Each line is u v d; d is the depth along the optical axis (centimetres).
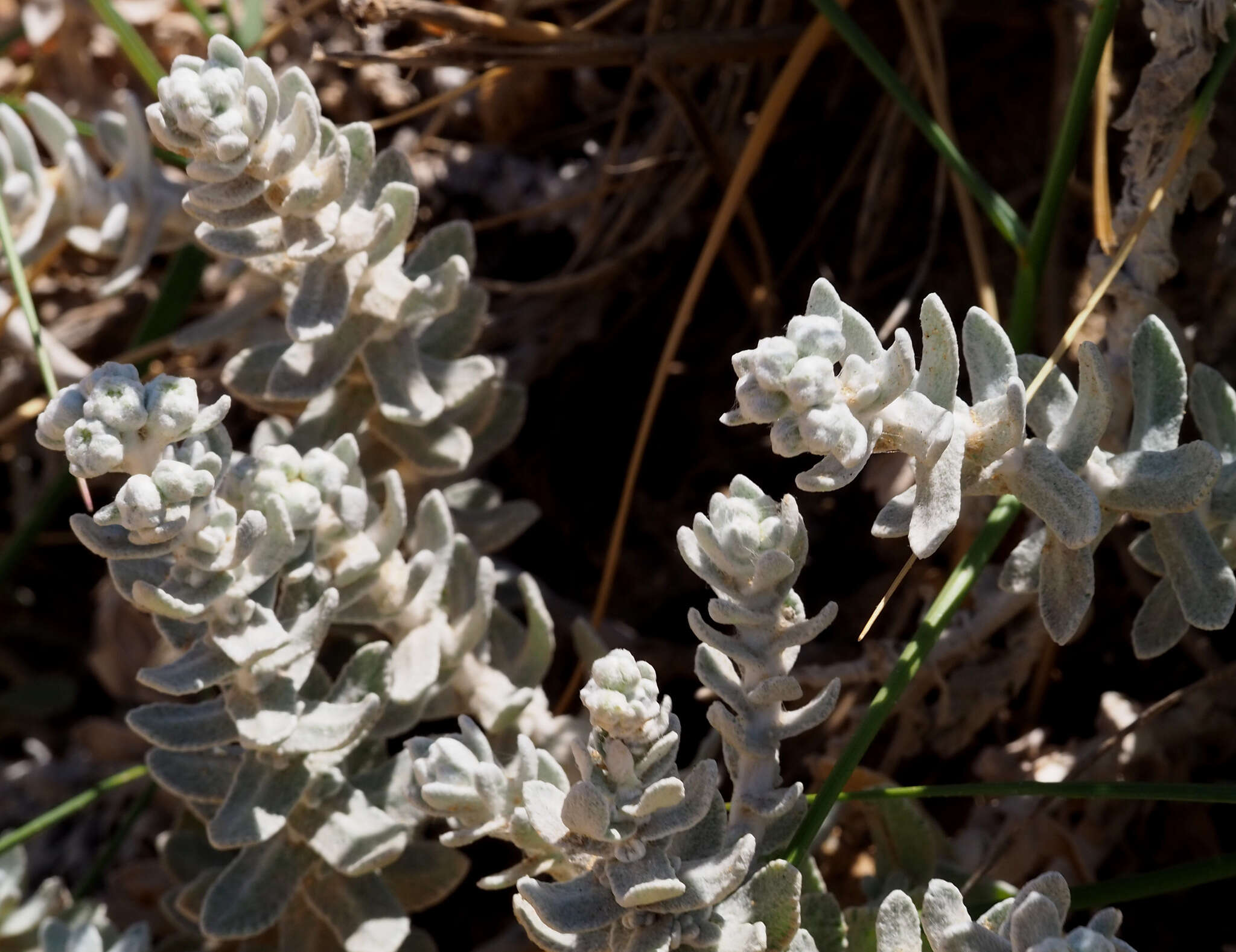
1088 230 39
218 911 33
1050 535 31
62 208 36
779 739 30
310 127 31
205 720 32
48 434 29
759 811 30
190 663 31
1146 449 31
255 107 30
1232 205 37
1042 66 40
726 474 41
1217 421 32
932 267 40
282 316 40
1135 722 34
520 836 30
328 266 33
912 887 33
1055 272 39
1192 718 36
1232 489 31
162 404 29
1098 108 36
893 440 30
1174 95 33
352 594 32
